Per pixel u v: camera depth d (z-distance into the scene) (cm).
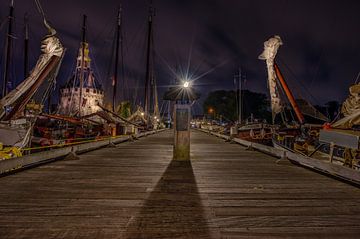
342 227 351
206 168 774
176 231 331
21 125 852
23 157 713
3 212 389
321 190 534
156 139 2159
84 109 4475
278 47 1417
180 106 935
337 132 693
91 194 485
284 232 333
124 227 340
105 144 1441
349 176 605
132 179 613
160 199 459
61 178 615
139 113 4191
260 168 783
